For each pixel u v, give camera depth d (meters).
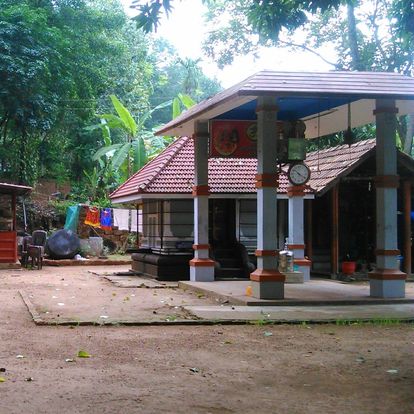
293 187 17.02
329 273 19.02
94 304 12.22
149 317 10.54
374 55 22.64
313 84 12.10
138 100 37.53
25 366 6.95
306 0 9.41
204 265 16.11
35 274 19.64
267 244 12.43
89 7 30.16
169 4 7.67
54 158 32.31
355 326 10.05
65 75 26.83
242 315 10.74
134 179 20.44
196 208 16.23
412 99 12.16
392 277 12.81
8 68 23.50
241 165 18.53
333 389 6.14
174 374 6.68
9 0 26.00
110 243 28.39
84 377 6.47
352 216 20.22
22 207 28.22
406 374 6.76
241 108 14.41
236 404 5.58
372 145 18.55
